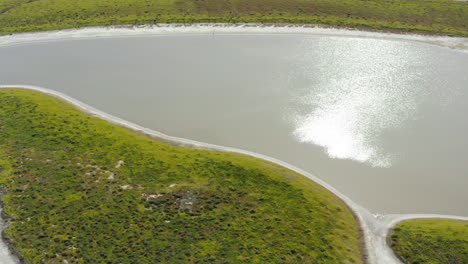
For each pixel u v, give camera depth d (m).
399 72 72.94
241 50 82.25
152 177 50.34
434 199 47.91
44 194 48.22
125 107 65.75
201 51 82.56
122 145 56.25
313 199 46.59
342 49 81.44
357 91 67.25
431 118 60.81
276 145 56.12
